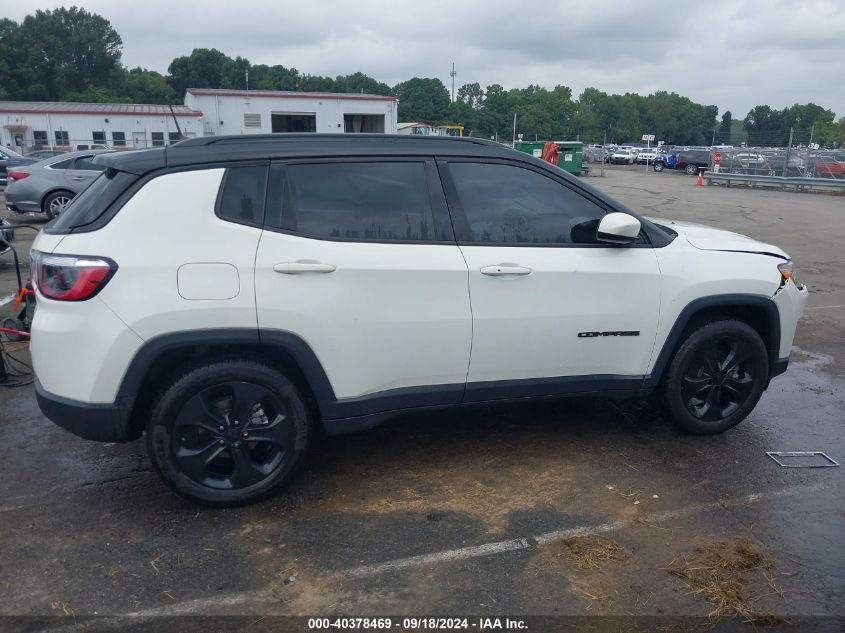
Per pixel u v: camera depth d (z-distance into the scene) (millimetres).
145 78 97875
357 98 32906
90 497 3779
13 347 6375
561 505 3725
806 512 3695
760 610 2928
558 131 114125
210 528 3486
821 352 6719
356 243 3582
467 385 3877
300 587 3043
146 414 3541
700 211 20094
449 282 3684
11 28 96500
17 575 3109
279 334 3447
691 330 4395
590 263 3963
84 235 3291
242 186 3475
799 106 132250
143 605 2926
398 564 3205
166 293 3289
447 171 3834
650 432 4680
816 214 19406
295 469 3725
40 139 34531
